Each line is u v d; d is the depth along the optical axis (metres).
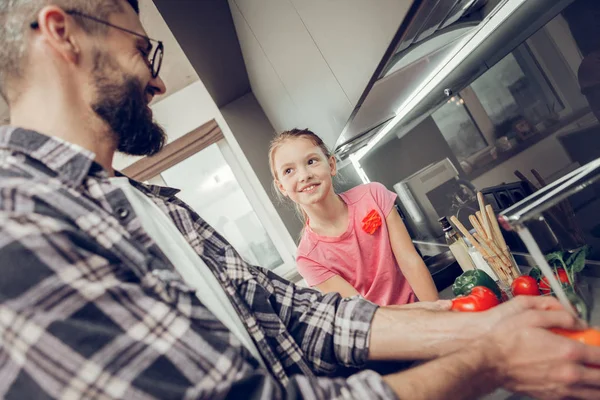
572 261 0.71
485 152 1.08
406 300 1.18
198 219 0.66
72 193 0.39
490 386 0.38
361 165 2.18
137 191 0.56
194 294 0.40
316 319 0.62
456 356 0.39
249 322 0.53
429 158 1.40
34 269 0.30
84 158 0.42
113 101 0.47
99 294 0.32
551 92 0.77
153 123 0.55
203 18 1.26
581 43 0.65
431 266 1.39
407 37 0.61
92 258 0.34
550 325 0.40
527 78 0.80
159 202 0.61
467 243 1.12
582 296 0.67
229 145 2.92
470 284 0.88
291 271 2.97
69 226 0.35
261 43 1.34
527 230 0.40
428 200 1.58
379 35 0.67
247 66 2.00
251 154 2.74
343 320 0.59
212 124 2.75
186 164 2.98
